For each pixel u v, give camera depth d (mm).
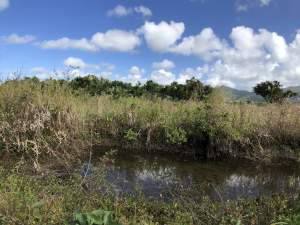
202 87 16859
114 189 7773
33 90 11328
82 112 11867
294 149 11867
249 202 7473
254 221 6398
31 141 9398
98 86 16422
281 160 11312
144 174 9430
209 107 12125
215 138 11516
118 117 12609
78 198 6738
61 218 5594
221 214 6766
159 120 12328
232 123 11906
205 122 11711
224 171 10164
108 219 4465
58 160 9344
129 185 8492
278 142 11938
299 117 12375
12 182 6902
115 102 13977
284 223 5488
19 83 11531
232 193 8383
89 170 9016
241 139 11609
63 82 12578
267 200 7551
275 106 13305
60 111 10953
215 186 8812
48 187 7109
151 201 7449
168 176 9289
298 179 9648
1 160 9242
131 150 11734
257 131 11859
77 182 7691
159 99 14812
